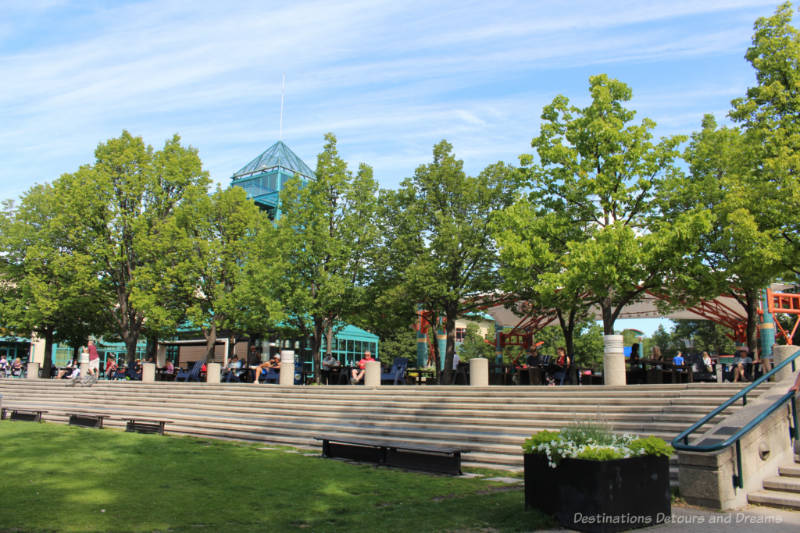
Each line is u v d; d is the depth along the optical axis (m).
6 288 34.69
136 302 28.83
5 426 18.11
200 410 20.38
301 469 11.17
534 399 14.30
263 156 54.34
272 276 26.38
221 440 16.39
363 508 7.72
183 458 12.28
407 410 15.73
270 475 10.41
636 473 6.49
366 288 27.27
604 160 20.72
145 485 9.15
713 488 7.50
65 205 30.23
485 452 12.31
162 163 32.97
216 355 44.84
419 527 6.62
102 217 31.75
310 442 14.90
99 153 31.92
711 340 60.28
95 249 30.67
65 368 34.34
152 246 30.06
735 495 7.65
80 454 12.43
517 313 28.25
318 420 16.83
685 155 22.80
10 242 33.50
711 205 20.80
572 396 14.10
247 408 19.30
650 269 19.16
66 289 30.56
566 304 21.69
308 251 26.28
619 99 21.55
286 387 20.25
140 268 30.47
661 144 21.17
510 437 12.38
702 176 22.17
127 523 6.68
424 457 11.20
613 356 14.14
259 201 47.38
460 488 9.27
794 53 18.62
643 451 6.64
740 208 17.58
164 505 7.71
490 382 23.25
